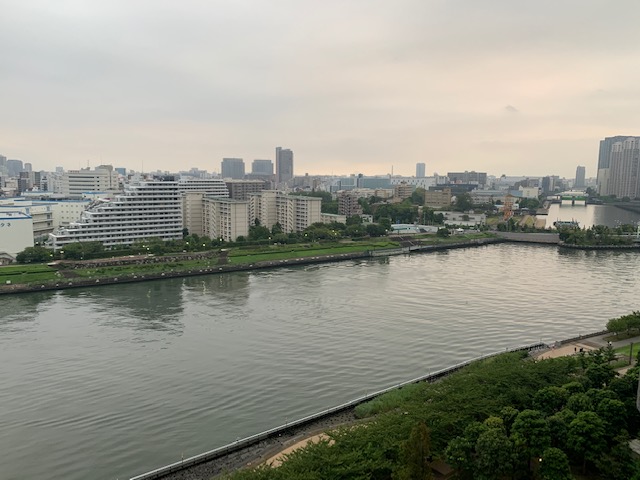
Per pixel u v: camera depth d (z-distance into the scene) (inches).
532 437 3120.1
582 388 3858.3
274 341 6146.7
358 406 4234.7
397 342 6097.4
